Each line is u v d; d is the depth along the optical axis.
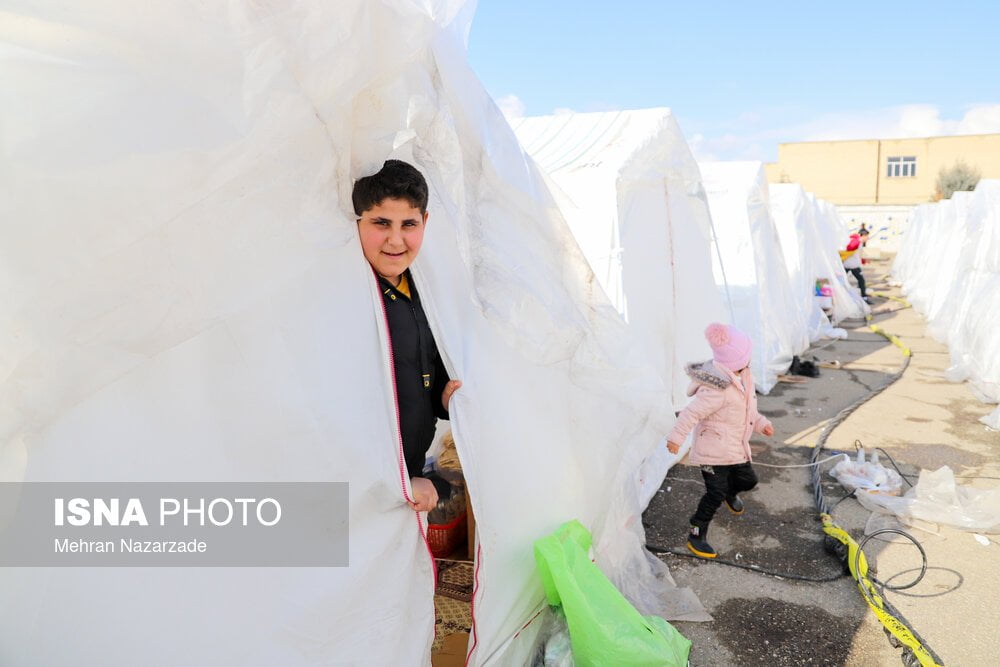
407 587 1.99
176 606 1.61
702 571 3.70
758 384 7.43
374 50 1.67
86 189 1.31
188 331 1.51
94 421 1.55
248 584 1.68
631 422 2.93
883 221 31.92
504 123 2.40
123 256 1.38
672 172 5.33
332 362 1.84
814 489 4.79
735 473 3.98
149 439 1.60
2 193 1.29
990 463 5.16
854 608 3.30
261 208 1.57
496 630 2.41
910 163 34.91
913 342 10.30
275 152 1.54
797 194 10.57
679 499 4.67
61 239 1.33
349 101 1.69
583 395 2.82
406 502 1.98
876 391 7.38
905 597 3.39
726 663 2.90
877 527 4.13
